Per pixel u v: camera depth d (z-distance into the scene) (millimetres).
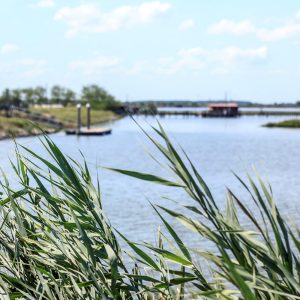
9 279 3238
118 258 3082
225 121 195625
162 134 2637
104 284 2939
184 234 13617
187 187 2543
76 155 58062
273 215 2561
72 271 3230
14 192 3572
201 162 51188
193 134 106562
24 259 3574
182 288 3191
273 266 2383
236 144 80438
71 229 3367
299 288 2262
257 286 2377
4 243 3418
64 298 3158
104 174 37719
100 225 3139
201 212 2568
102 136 98438
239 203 2576
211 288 2791
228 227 2477
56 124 117125
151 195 27703
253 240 2426
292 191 29797
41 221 3463
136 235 16828
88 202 3180
